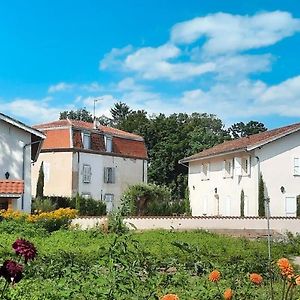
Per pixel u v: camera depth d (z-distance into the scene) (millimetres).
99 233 23938
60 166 50906
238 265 13180
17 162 32500
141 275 10477
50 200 38125
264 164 38781
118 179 55531
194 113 97188
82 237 23000
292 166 39250
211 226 30969
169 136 75125
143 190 42312
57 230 26078
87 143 52406
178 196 72188
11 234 22875
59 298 9391
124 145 56969
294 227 32188
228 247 19906
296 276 6258
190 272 11734
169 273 11352
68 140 50875
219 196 45438
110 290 8398
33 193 51406
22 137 32812
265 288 9812
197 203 50688
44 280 11898
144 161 59062
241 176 41000
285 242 22391
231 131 109000
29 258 6074
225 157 44219
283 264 6047
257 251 18641
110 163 54719
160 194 43094
